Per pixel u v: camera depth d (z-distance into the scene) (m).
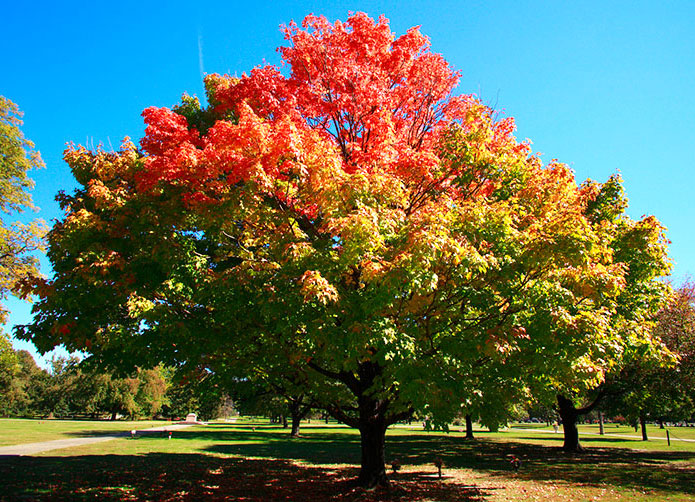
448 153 9.67
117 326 8.50
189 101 12.19
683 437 35.00
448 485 11.35
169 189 8.05
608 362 8.10
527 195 8.88
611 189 15.36
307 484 11.03
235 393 12.77
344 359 6.89
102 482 10.80
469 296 6.82
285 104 9.40
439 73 11.15
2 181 23.45
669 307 17.70
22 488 9.62
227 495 9.62
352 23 11.05
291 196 8.23
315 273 5.78
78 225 7.79
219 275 7.58
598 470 14.55
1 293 22.58
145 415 61.00
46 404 67.12
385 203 7.47
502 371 7.34
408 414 9.93
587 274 6.79
